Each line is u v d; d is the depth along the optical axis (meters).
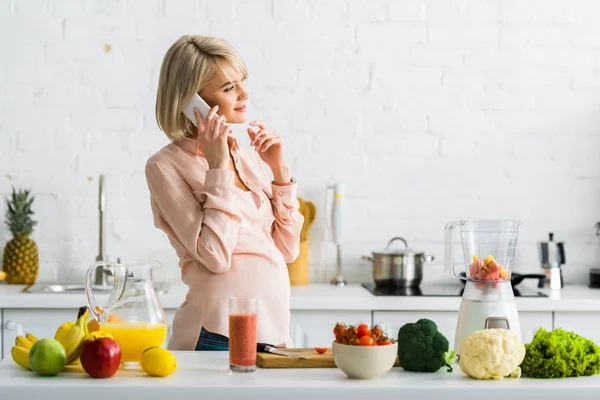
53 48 3.49
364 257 3.43
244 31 3.53
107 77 3.51
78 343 1.61
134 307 1.66
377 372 1.52
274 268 2.08
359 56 3.57
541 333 1.62
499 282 1.75
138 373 1.58
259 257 2.07
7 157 3.49
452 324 3.06
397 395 1.47
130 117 3.52
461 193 3.60
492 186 3.60
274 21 3.54
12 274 3.37
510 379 1.56
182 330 2.04
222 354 1.82
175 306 3.01
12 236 3.50
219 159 1.99
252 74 3.54
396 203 3.59
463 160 3.59
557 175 3.61
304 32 3.55
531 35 3.60
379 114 3.57
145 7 3.51
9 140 3.49
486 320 1.73
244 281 2.03
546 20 3.59
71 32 3.50
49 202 3.50
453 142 3.59
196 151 2.08
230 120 2.12
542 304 3.04
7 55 3.48
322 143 3.56
